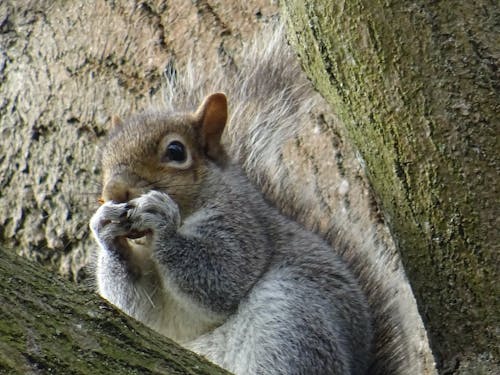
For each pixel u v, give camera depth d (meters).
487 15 7.07
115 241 9.47
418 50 7.09
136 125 9.95
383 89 7.21
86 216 12.73
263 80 10.95
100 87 13.21
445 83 7.06
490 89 7.01
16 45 14.06
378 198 7.84
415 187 7.23
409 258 7.43
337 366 9.02
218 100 10.05
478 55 7.03
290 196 10.51
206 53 12.62
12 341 5.49
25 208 13.13
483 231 7.06
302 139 11.41
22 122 13.58
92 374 5.59
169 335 9.69
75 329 5.75
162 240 9.41
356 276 9.69
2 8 14.34
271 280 9.48
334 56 7.40
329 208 10.77
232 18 12.77
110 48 13.38
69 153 13.09
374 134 7.36
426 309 7.43
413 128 7.16
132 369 5.75
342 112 7.64
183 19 13.06
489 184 7.02
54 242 12.84
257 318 9.34
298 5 7.62
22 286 5.78
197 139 9.98
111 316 5.93
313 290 9.30
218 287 9.52
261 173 10.57
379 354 9.27
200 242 9.59
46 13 14.09
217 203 9.77
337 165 11.05
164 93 12.19
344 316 9.20
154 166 9.62
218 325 9.57
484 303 7.16
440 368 7.40
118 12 13.54
